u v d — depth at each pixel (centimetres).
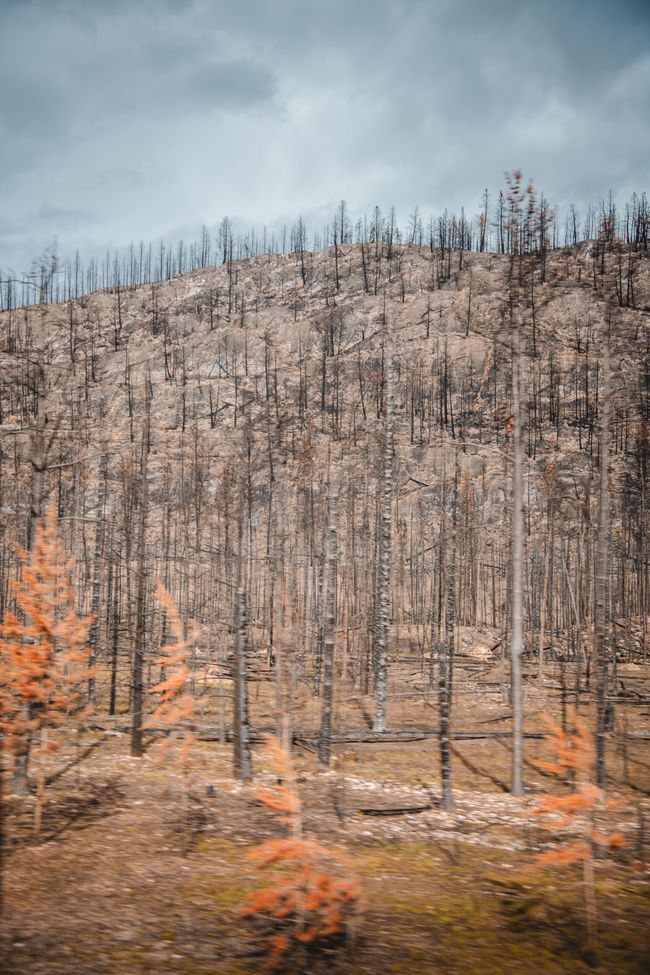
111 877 1138
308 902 984
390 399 2544
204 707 2688
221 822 1447
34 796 1573
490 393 7744
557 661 4044
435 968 862
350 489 4222
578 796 1123
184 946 901
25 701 1316
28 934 920
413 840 1398
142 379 9894
